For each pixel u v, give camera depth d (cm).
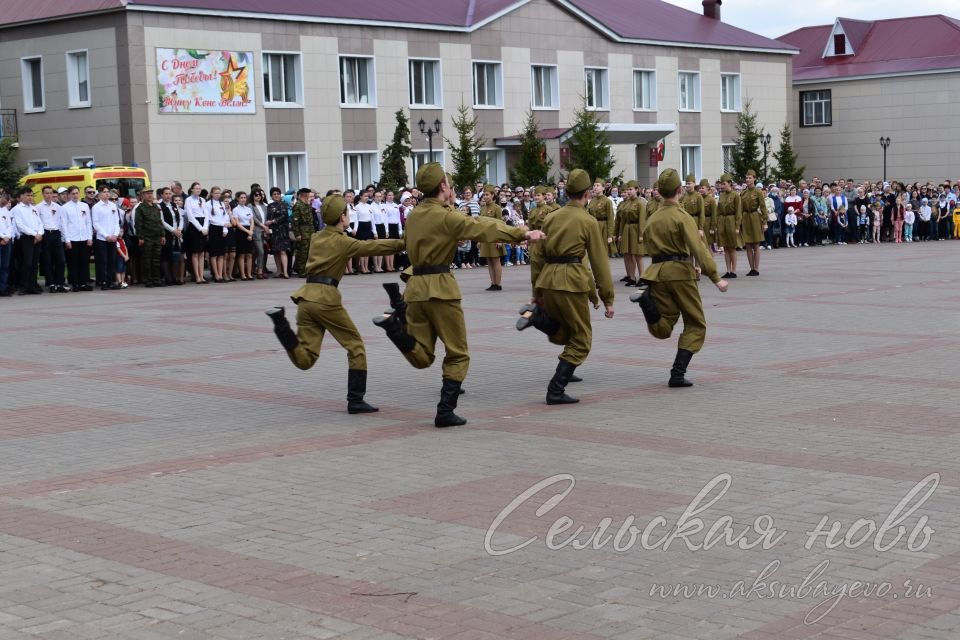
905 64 6412
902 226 4319
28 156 4028
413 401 1147
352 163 4403
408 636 534
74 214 2531
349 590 597
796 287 2317
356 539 685
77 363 1431
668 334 1207
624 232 2391
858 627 536
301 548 670
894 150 6456
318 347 1085
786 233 4006
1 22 3994
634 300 1168
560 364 1105
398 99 4491
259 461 896
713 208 2581
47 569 642
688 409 1063
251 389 1231
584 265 1107
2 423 1065
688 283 1177
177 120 3834
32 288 2483
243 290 2512
